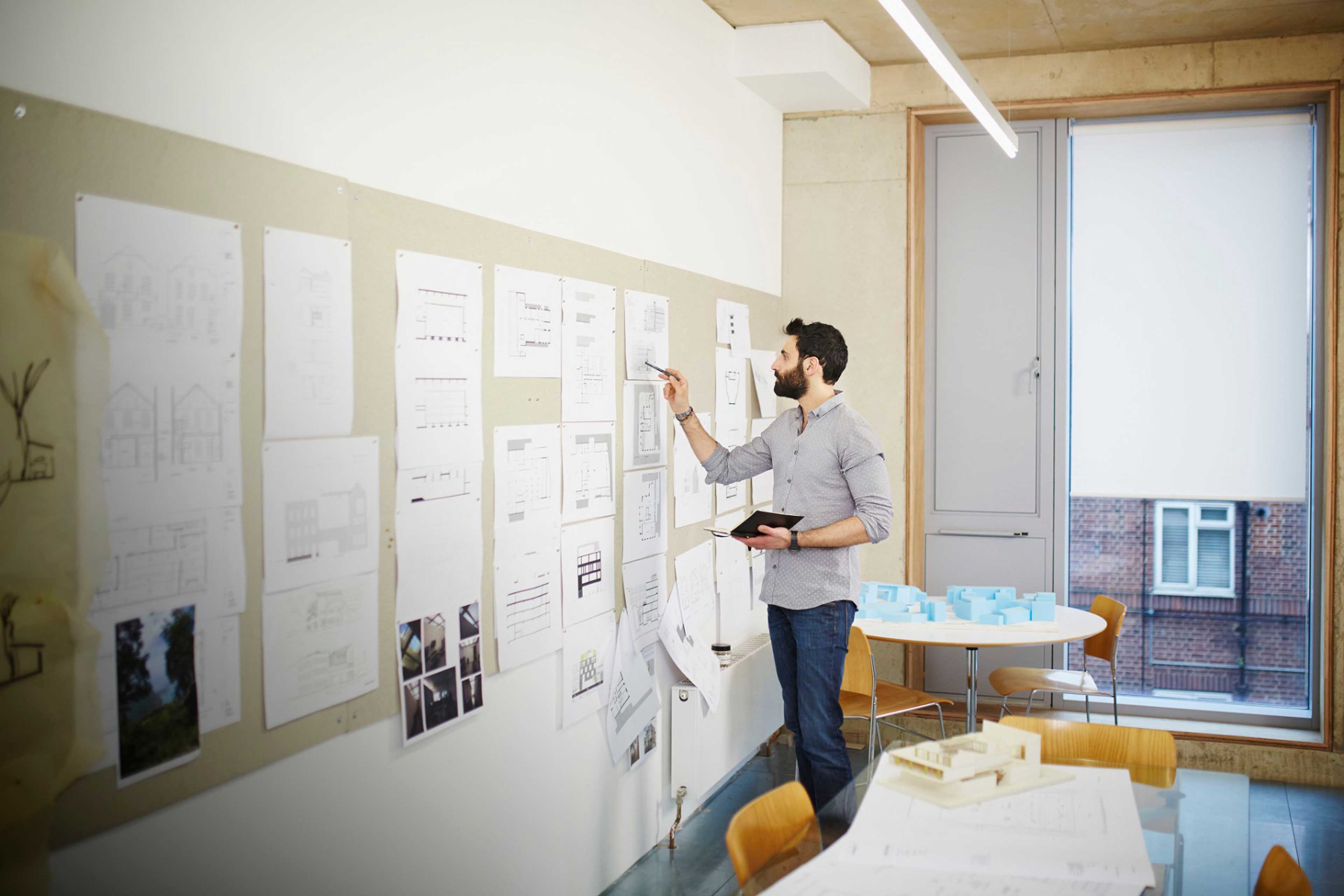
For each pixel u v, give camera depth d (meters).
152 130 1.81
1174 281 5.36
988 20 4.72
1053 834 1.94
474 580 2.72
